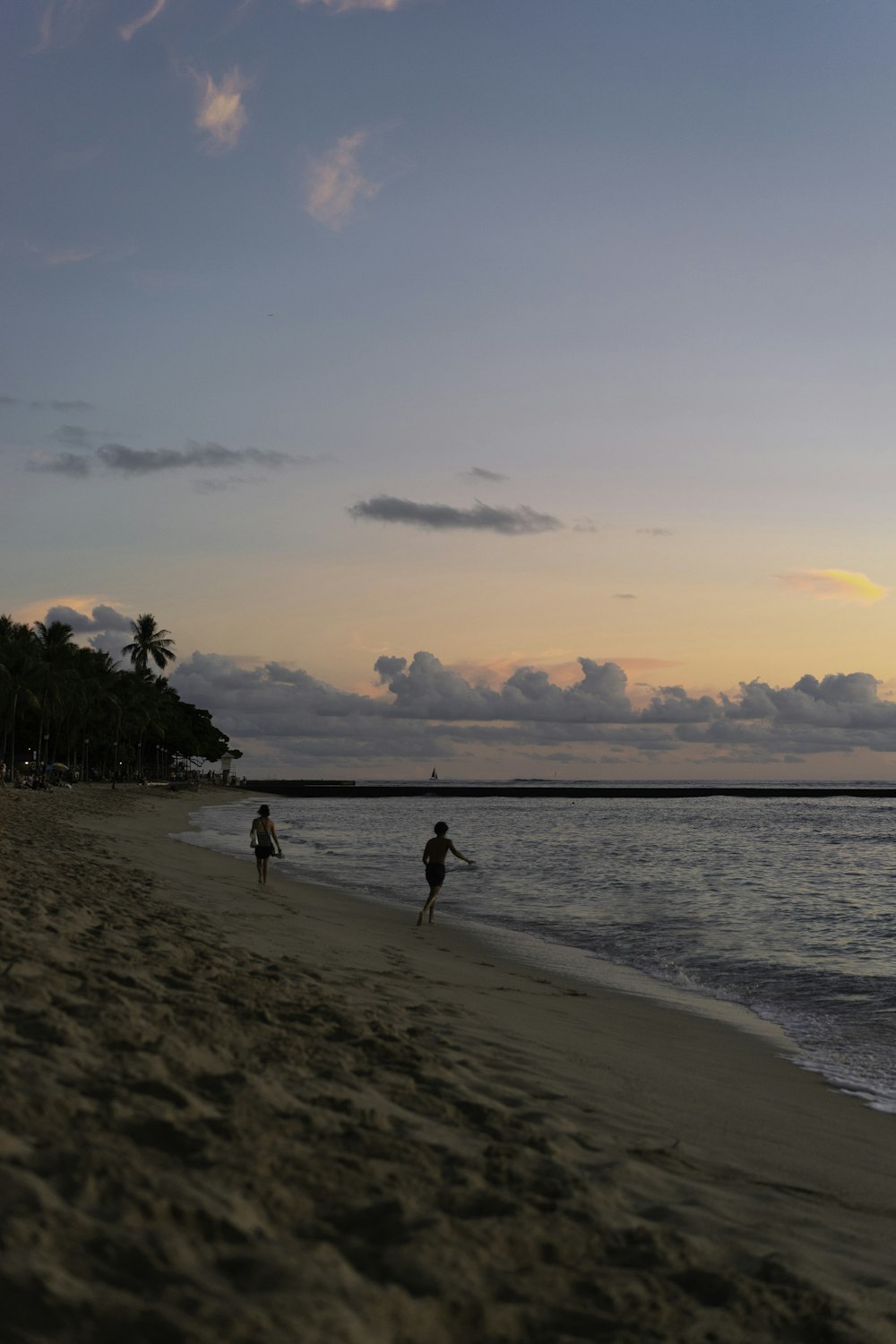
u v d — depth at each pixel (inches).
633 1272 157.8
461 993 455.5
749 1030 460.1
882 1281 174.4
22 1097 175.8
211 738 6638.8
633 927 818.8
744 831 2866.6
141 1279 121.6
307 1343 114.9
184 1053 232.1
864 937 786.2
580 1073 319.3
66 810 2116.1
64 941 364.8
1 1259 116.1
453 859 1521.9
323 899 863.7
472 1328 133.3
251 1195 155.6
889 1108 339.3
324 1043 278.8
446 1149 200.7
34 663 3321.9
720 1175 228.7
